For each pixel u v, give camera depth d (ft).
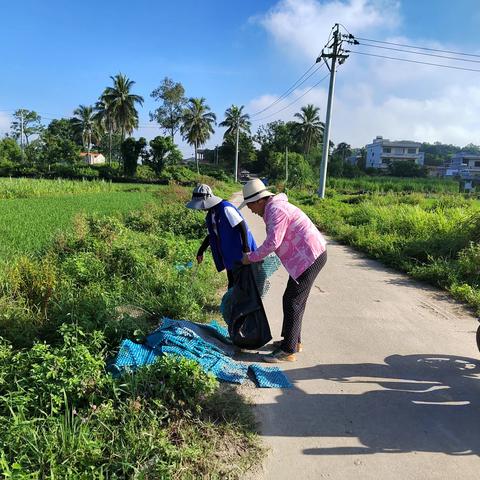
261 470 9.73
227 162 299.58
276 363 14.89
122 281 20.53
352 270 30.99
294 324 14.79
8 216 47.65
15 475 7.95
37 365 11.08
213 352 14.61
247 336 14.87
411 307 21.91
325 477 9.61
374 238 39.73
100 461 9.20
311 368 14.64
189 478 9.14
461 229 34.45
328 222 57.21
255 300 14.90
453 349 16.60
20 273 18.98
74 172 192.13
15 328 14.64
